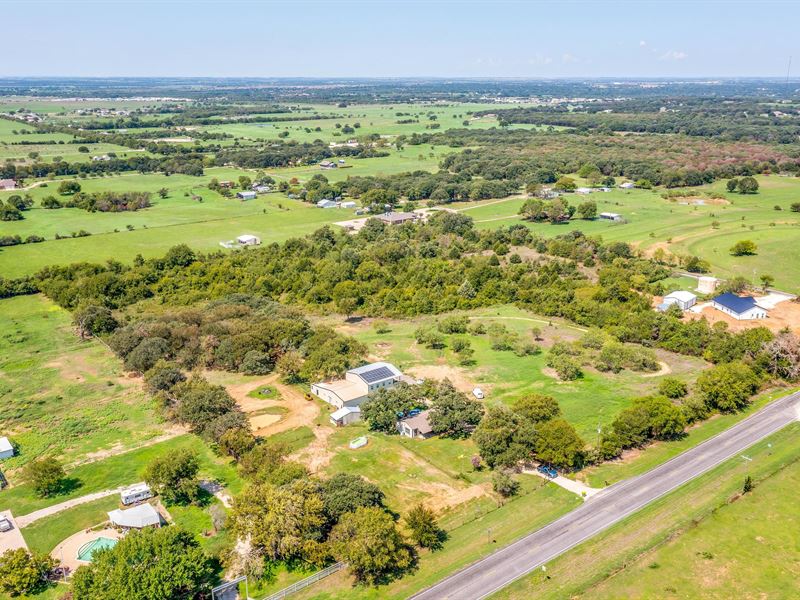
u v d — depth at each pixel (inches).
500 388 4756.4
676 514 3225.9
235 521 3058.6
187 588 2664.9
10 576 2758.4
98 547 3004.4
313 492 3166.8
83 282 6963.6
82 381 5034.5
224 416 4062.5
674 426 3924.7
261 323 5674.2
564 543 3038.9
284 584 2837.1
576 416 4269.2
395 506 3356.3
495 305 6860.2
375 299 6879.9
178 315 5925.2
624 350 5167.3
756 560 2891.2
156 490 3432.6
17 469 3801.7
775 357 4869.6
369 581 2819.9
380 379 4687.5
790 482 3476.9
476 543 3068.4
